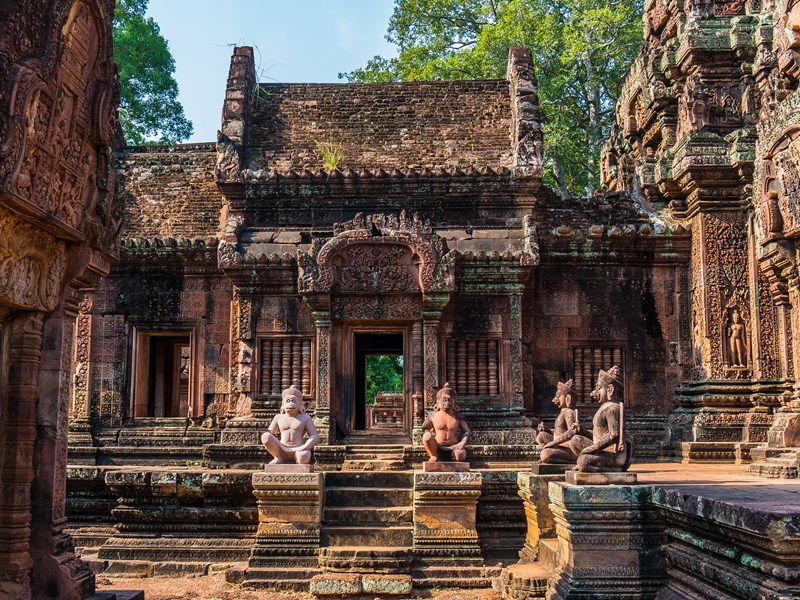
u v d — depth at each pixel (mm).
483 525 12039
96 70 7027
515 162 15766
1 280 6023
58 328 6973
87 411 16219
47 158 6164
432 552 11328
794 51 10656
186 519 12406
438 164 16703
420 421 14641
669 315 16328
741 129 15531
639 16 27281
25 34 5773
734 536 6410
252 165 16641
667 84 17203
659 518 8305
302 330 15375
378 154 16953
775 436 11266
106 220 7273
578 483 8641
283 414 11891
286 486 11328
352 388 15133
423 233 14945
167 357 19516
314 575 10961
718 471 12180
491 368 15172
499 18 27609
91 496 12977
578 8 26703
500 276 15234
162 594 10492
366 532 11508
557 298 16359
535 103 16438
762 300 15172
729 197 15656
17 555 6496
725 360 15359
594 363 16250
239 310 15523
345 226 15070
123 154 18797
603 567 8219
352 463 13922
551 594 8906
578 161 27703
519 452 14070
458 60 27422
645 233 16109
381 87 18172
